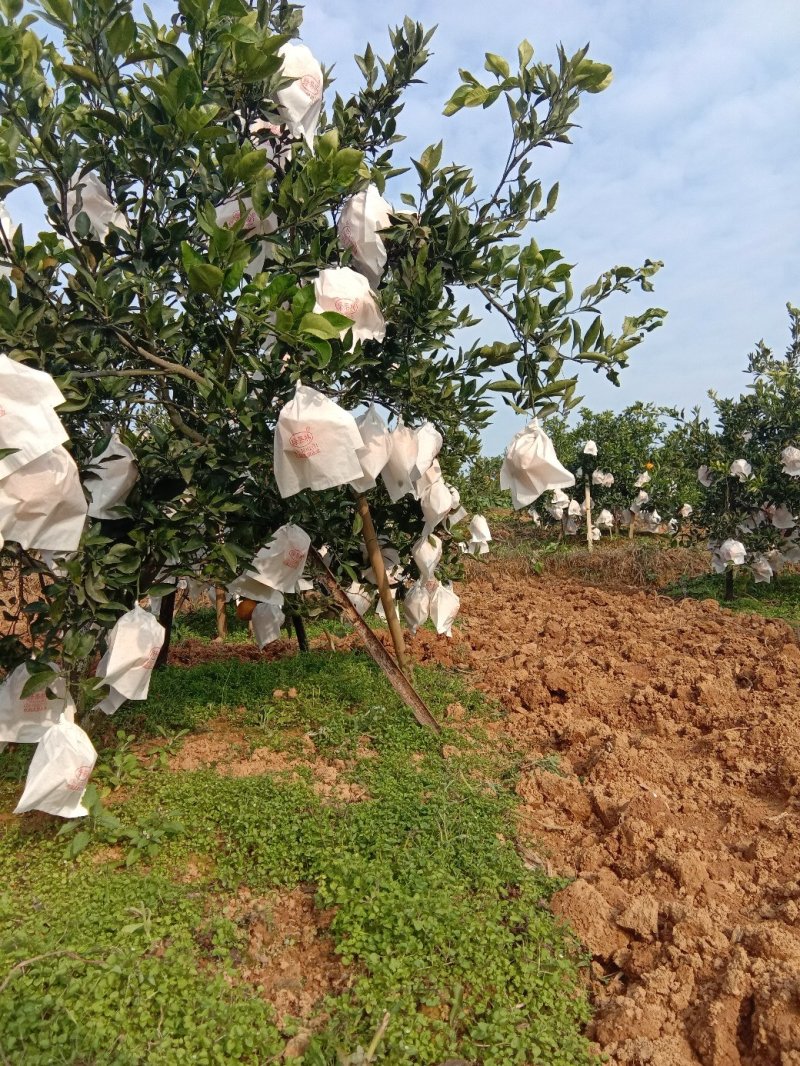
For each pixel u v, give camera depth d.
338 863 3.54
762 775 4.96
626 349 4.49
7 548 3.78
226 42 3.79
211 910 3.43
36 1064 2.37
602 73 4.56
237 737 5.22
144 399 4.18
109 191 4.25
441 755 5.08
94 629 4.14
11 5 3.63
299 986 3.03
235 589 4.44
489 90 4.67
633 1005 2.95
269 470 4.37
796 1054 2.64
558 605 11.05
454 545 6.00
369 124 5.12
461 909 3.36
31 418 2.84
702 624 8.98
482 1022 2.77
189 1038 2.62
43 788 3.45
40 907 3.31
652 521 17.64
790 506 11.16
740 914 3.56
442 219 4.57
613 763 5.07
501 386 4.45
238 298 3.53
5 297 3.39
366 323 4.03
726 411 11.52
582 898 3.55
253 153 3.73
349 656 6.98
